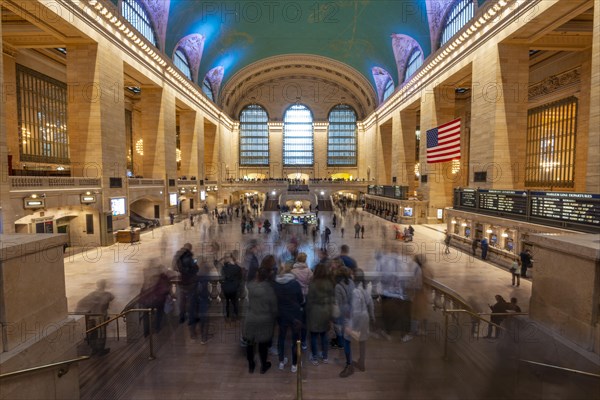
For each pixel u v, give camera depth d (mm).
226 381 4770
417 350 5516
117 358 5562
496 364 4535
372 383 4629
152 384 4719
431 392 4297
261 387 4598
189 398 4371
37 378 3215
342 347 5684
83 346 5637
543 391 3615
